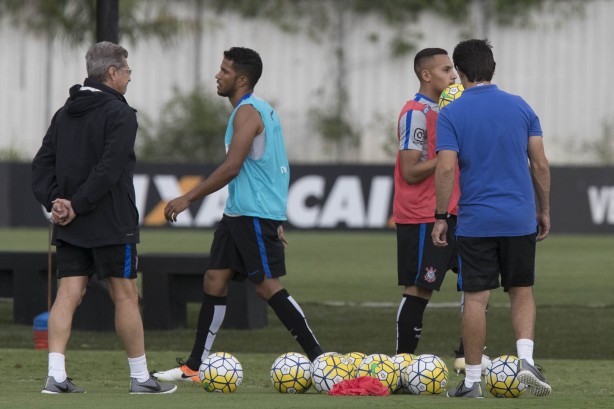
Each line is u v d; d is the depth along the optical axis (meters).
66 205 22.41
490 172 22.72
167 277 38.47
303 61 119.06
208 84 118.00
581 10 116.38
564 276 60.94
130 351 23.09
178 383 26.58
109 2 38.34
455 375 28.72
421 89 27.88
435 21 118.31
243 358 31.89
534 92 117.56
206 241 81.19
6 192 91.12
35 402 19.83
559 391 25.64
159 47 117.19
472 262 22.84
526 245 22.84
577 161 116.88
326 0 118.56
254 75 27.06
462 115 22.84
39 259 39.97
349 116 118.88
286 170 27.12
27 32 114.94
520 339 22.94
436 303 48.62
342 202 91.25
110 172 22.25
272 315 43.69
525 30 117.25
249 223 26.61
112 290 23.11
